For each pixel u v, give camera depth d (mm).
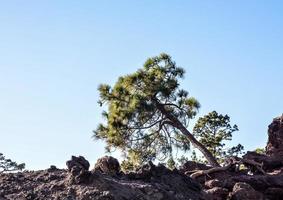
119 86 31938
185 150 32656
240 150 39031
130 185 13227
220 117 39406
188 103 32781
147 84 31938
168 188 14258
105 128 32000
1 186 12594
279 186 20188
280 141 27922
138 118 31266
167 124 32656
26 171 14336
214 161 31281
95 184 12406
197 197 14805
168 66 32625
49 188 12445
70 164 13562
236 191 17562
